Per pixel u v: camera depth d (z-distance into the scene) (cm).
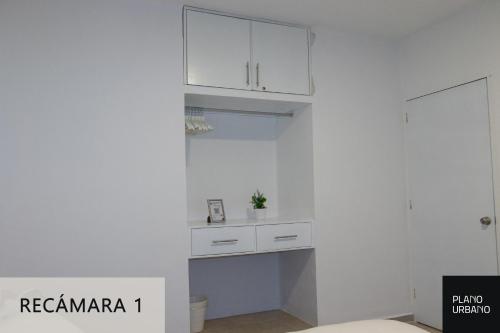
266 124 380
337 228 334
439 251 330
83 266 256
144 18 280
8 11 247
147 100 278
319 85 335
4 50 245
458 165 313
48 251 249
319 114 333
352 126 345
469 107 304
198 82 293
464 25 308
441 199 328
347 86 346
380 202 352
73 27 262
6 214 241
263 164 377
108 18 271
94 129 263
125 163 270
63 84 258
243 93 306
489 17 290
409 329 162
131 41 276
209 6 294
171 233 279
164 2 287
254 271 372
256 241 307
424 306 344
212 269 354
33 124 249
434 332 324
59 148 255
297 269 351
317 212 328
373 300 343
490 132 288
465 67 307
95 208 261
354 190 342
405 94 364
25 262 244
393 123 363
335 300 329
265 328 326
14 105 246
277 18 317
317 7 299
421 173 347
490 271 288
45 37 255
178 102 287
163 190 279
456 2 295
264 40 316
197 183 349
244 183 368
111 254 263
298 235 322
